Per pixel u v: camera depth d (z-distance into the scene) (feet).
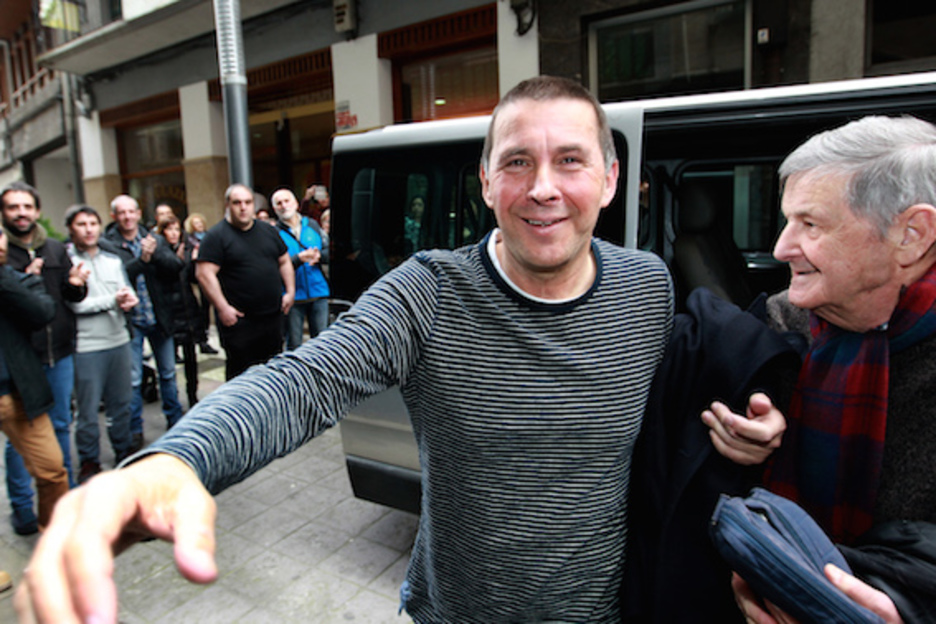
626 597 3.62
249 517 10.27
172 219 18.35
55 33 38.91
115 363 11.61
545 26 18.13
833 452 2.95
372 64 22.07
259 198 21.68
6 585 6.71
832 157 2.77
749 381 3.19
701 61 16.67
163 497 1.89
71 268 10.25
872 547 2.70
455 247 8.09
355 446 8.85
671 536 3.36
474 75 20.75
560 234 3.17
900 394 2.85
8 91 56.44
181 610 7.95
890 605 2.48
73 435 14.38
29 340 8.87
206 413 2.43
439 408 3.32
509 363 3.25
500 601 3.54
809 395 3.07
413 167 8.36
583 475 3.39
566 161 3.14
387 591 8.23
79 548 1.55
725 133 6.74
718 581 3.30
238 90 14.83
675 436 3.48
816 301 2.89
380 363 3.10
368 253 8.80
